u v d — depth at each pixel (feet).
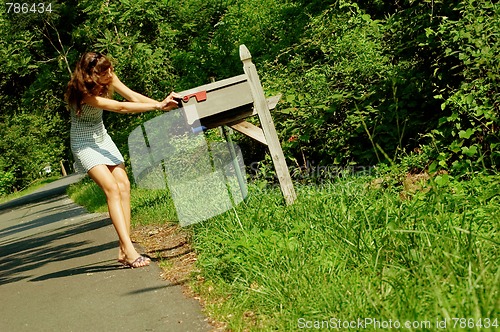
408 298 11.48
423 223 14.97
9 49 62.90
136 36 48.37
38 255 31.07
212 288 16.26
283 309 13.20
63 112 83.71
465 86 21.75
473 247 12.91
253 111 23.18
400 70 28.14
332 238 15.61
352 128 28.43
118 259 21.61
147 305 16.37
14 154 183.62
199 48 45.27
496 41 22.27
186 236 23.63
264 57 42.39
